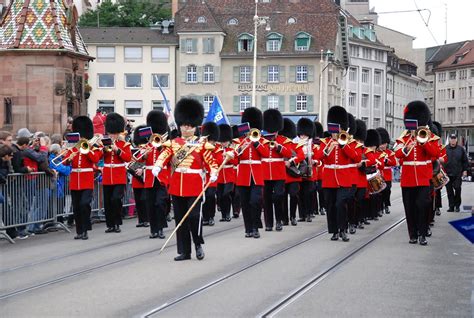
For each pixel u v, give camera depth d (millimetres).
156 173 14602
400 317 10039
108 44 80562
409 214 17641
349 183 17938
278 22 81500
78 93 34250
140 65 80812
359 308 10531
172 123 28219
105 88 80812
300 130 22797
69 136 18547
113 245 17219
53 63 32562
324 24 81438
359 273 13336
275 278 12781
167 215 22906
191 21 80875
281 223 20500
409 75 118500
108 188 19891
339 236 18125
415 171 17312
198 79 80562
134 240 18203
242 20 81938
